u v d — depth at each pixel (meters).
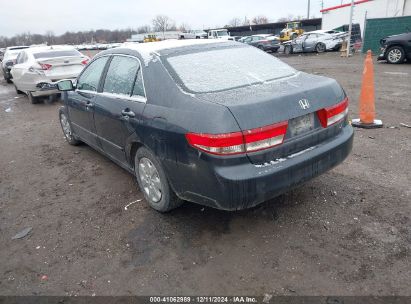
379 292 2.59
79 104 4.95
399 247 3.03
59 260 3.18
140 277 2.90
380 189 3.98
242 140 2.75
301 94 3.12
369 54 5.93
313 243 3.15
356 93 9.25
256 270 2.88
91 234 3.53
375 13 27.75
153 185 3.64
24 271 3.08
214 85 3.28
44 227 3.73
